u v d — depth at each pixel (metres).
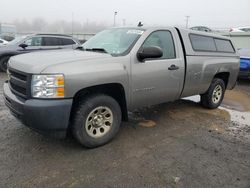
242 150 3.95
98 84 3.50
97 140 3.75
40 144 3.81
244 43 20.09
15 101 3.36
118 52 4.00
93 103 3.59
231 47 6.38
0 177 2.98
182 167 3.37
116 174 3.14
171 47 4.64
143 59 4.02
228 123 5.21
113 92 4.02
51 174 3.08
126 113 4.12
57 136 3.38
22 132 4.20
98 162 3.39
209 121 5.25
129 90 3.94
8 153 3.51
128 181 3.01
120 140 4.08
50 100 3.17
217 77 6.14
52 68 3.19
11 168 3.16
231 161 3.59
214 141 4.24
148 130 4.57
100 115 3.76
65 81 3.21
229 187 2.99
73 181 2.97
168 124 4.93
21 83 3.35
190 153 3.77
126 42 4.17
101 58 3.65
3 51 10.00
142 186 2.94
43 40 10.27
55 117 3.20
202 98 5.99
